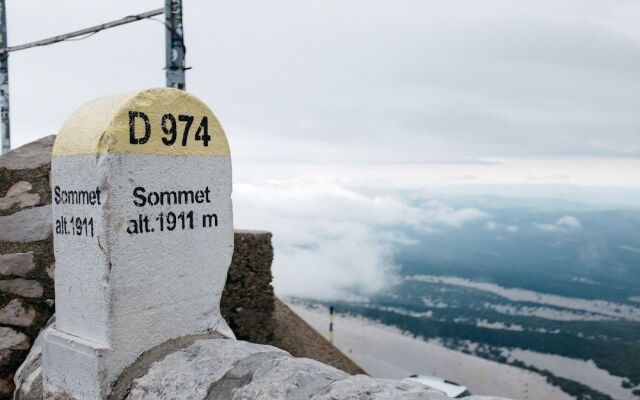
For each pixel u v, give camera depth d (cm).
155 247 309
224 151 344
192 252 329
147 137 301
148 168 303
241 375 264
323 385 235
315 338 963
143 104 298
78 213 308
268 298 778
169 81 694
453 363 10000
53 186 329
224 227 346
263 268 771
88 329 309
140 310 304
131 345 302
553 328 15975
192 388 271
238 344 306
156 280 311
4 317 446
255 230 797
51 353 331
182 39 696
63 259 326
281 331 926
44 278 471
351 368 923
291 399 233
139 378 295
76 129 310
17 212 509
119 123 289
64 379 320
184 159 321
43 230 496
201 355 297
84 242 304
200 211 331
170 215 315
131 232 297
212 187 337
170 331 320
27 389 367
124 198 293
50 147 575
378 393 215
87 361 299
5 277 460
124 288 296
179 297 323
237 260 742
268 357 278
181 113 317
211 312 343
